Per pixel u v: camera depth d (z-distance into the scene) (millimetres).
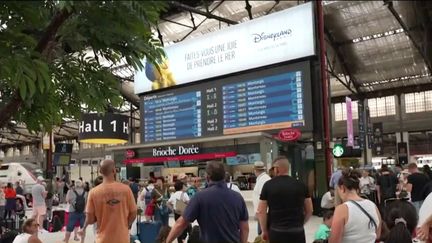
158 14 2096
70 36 2125
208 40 16500
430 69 30516
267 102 14883
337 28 25516
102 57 2336
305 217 4922
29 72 1893
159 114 17719
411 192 10297
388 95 35344
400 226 3396
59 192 26578
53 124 2641
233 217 4023
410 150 38500
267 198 4848
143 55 2318
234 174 16719
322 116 14414
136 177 18375
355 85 33906
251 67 15305
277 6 23344
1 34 1972
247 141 14922
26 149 53875
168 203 10445
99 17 2062
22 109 2539
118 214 4797
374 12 23609
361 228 3779
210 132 16125
